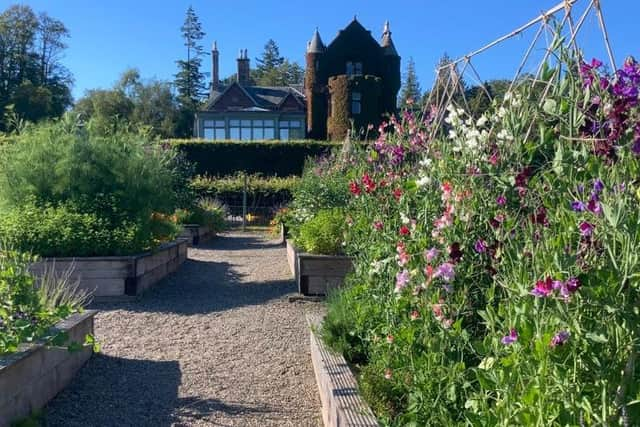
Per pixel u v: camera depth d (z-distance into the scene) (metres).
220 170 31.48
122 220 7.40
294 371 4.45
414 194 3.61
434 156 3.64
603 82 2.12
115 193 7.55
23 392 3.32
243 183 23.58
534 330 1.86
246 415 3.62
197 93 62.59
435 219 3.13
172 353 4.85
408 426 2.66
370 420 2.81
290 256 9.48
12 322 3.51
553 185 2.18
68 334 3.83
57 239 6.76
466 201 2.83
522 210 2.60
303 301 6.82
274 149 31.66
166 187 9.17
